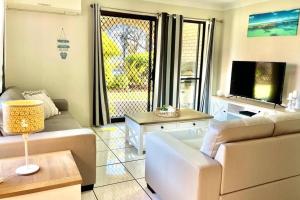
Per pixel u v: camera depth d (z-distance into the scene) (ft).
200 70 17.80
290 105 12.71
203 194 5.59
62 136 6.99
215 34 17.51
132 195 7.67
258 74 14.24
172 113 11.55
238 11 16.21
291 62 13.16
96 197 7.52
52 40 13.00
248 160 5.98
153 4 15.30
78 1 12.01
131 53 15.52
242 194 6.13
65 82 13.67
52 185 5.00
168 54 15.83
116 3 14.25
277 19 13.71
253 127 6.07
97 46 13.73
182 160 5.98
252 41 15.31
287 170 6.77
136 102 16.33
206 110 17.72
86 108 14.47
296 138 6.66
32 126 4.91
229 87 17.13
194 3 16.30
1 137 6.67
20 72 12.54
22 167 5.53
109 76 15.20
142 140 10.55
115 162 10.02
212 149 5.90
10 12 11.82
